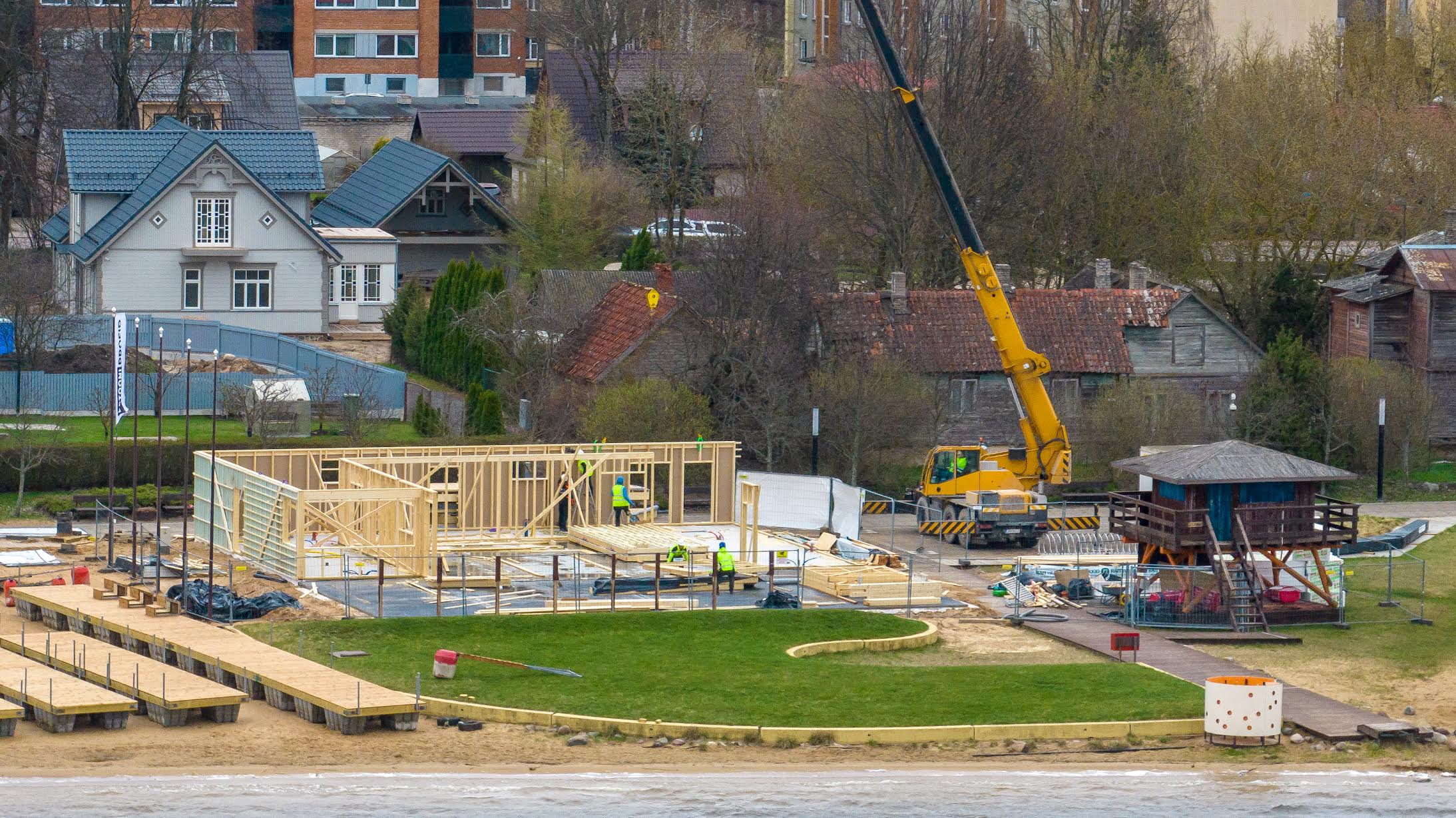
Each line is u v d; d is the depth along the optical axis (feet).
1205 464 542.57
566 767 395.96
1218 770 406.21
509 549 599.57
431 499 565.12
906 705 435.94
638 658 473.67
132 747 399.44
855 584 556.10
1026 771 402.11
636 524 654.94
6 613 519.19
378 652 470.80
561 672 456.04
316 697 414.82
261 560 577.02
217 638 460.96
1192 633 525.34
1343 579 580.71
